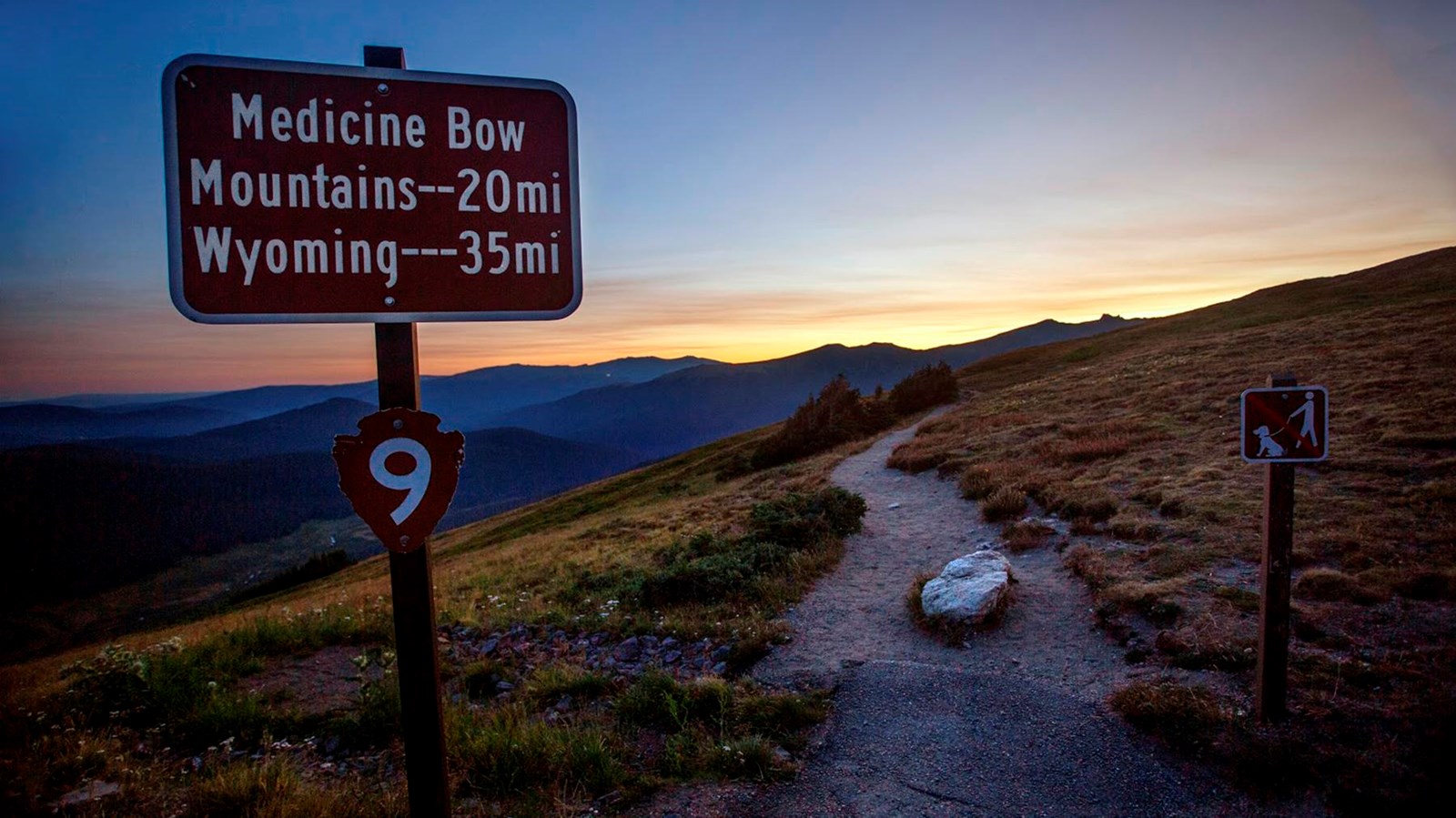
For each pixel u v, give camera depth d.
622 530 21.42
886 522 15.37
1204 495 11.66
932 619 8.77
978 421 27.39
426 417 3.09
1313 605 7.27
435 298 3.19
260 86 2.98
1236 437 16.05
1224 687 6.02
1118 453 16.61
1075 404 26.42
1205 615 7.37
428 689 3.21
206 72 2.93
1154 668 6.69
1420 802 4.25
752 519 15.04
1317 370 21.88
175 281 2.92
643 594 10.62
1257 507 10.73
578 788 5.02
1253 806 4.63
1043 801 4.92
